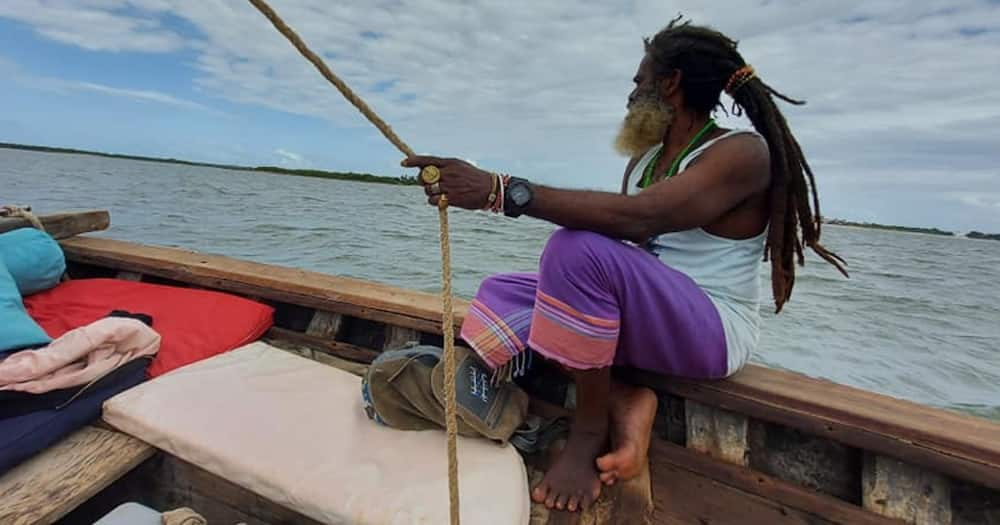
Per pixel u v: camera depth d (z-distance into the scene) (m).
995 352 6.93
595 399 1.38
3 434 1.31
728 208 1.29
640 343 1.38
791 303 8.98
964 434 1.20
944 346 7.08
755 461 1.47
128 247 2.73
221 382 1.64
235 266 2.42
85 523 1.46
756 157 1.27
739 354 1.42
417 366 1.49
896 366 6.07
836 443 1.38
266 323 2.15
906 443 1.23
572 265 1.25
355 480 1.28
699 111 1.42
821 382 1.46
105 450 1.41
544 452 1.55
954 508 1.24
